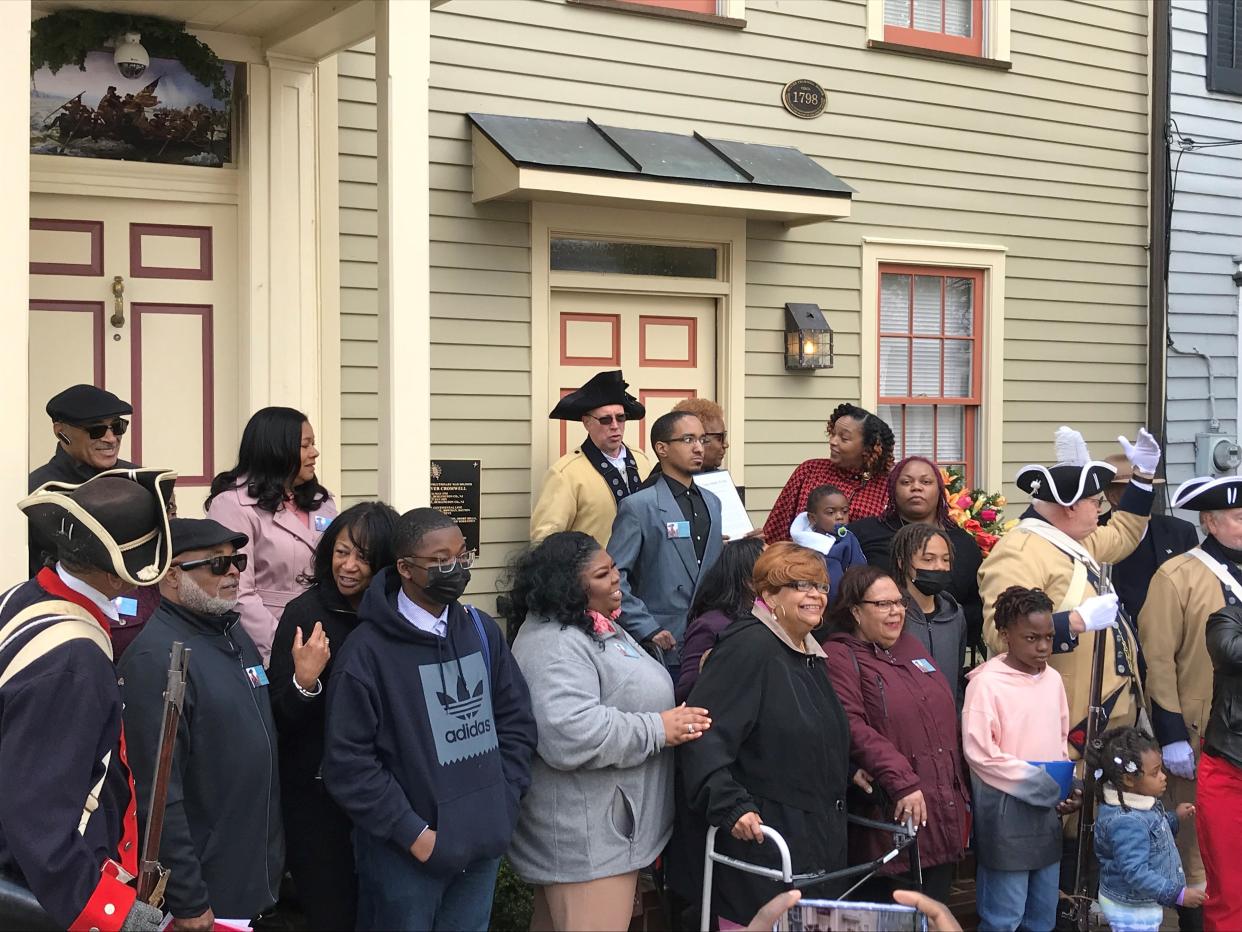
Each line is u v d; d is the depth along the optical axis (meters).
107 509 2.35
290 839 3.32
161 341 5.01
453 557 3.13
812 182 6.15
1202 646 4.52
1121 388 7.90
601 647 3.44
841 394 6.83
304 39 4.91
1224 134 8.23
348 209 5.39
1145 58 7.90
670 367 6.37
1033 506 4.54
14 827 2.19
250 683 3.00
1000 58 7.29
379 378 4.16
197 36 4.95
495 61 5.78
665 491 4.43
